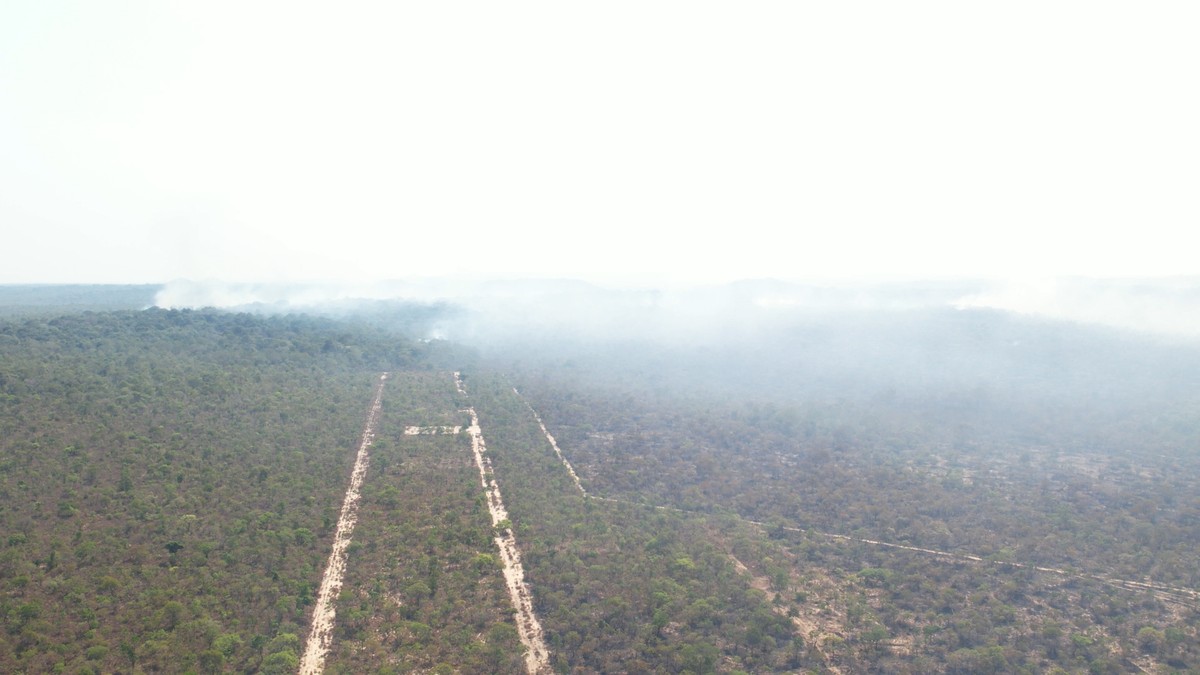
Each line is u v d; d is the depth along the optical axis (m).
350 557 87.25
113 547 82.31
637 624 71.94
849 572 86.56
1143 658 67.56
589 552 87.81
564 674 64.38
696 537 94.12
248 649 66.19
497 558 87.00
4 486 93.31
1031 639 70.44
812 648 68.38
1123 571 85.06
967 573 85.06
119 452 110.31
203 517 93.12
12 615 67.25
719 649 68.00
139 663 62.53
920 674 65.00
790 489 116.06
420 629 69.69
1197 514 99.88
